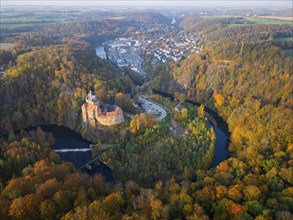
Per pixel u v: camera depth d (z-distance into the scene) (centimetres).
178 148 19025
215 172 16362
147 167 17325
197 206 12206
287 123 19662
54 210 11688
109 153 19212
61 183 13650
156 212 11669
